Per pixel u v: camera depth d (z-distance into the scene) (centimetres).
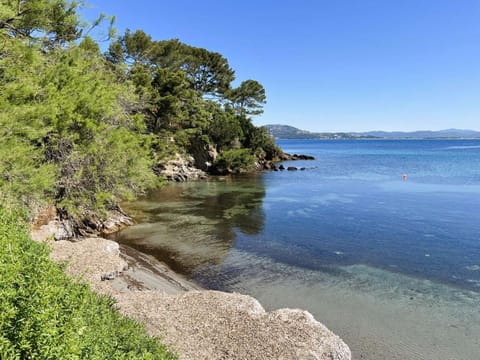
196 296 895
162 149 3253
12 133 785
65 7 944
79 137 1203
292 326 762
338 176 4181
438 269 1243
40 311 296
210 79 5578
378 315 917
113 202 1577
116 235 1602
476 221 1920
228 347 676
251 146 5566
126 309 794
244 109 6412
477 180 3641
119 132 1370
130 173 1491
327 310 945
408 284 1115
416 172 4547
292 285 1103
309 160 6875
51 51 1076
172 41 4206
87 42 1130
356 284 1113
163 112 3300
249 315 802
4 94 773
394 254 1402
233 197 2706
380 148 12950
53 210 1380
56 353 277
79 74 1187
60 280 400
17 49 800
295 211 2205
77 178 1229
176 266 1249
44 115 871
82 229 1517
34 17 847
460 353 754
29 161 850
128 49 3300
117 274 1028
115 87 1477
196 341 691
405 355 747
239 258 1346
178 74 3784
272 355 654
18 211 600
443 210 2209
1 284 299
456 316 911
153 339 605
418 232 1717
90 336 383
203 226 1809
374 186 3306
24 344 266
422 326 862
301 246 1504
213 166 4466
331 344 702
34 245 447
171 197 2688
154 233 1658
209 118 4678
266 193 2909
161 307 822
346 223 1903
